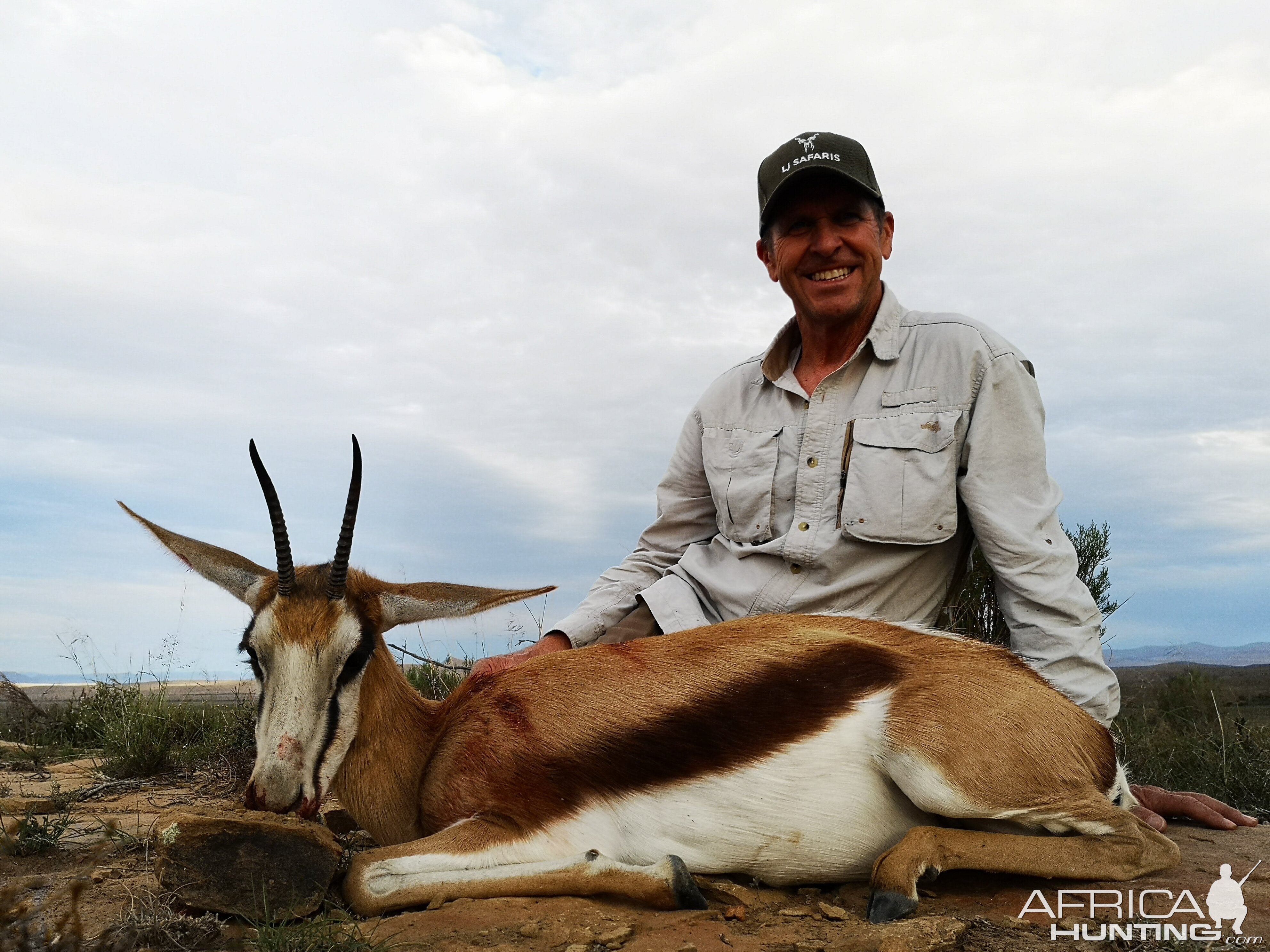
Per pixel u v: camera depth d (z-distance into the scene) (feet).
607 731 3.40
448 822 3.47
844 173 4.36
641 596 4.79
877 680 3.41
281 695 3.37
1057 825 3.26
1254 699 11.05
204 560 3.83
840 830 3.33
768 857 3.34
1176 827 4.22
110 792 5.93
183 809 3.22
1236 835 4.05
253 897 3.04
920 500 4.20
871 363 4.50
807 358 4.78
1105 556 7.13
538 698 3.55
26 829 4.18
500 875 3.19
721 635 3.65
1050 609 4.01
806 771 3.32
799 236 4.50
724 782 3.32
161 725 7.61
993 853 3.18
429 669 7.60
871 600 4.35
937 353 4.36
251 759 6.40
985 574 5.22
